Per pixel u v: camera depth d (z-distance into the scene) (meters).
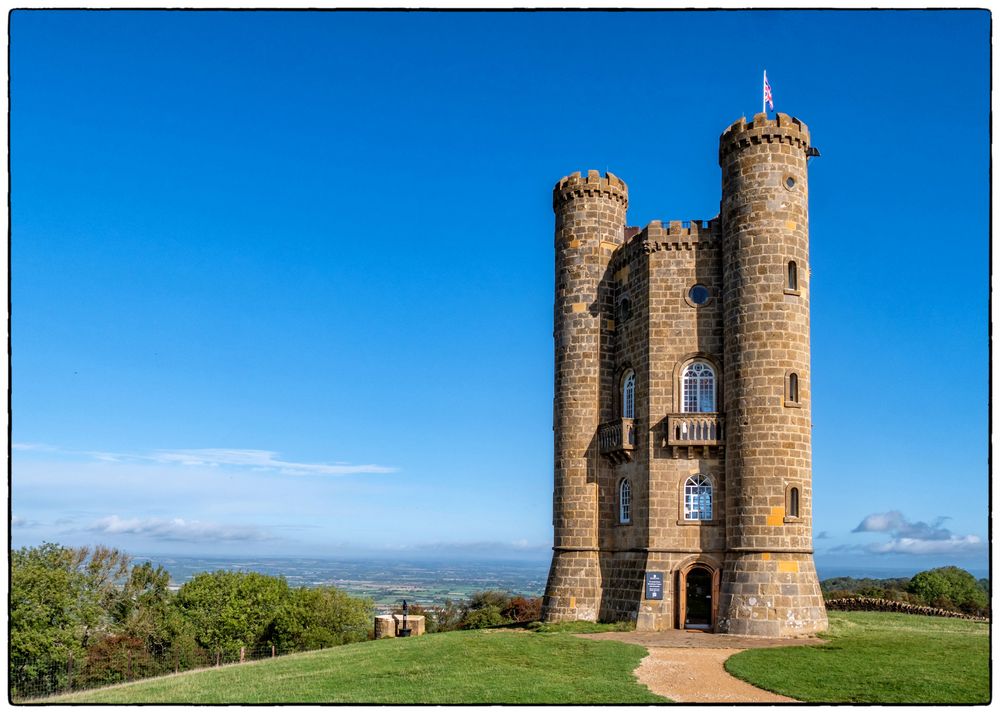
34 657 68.44
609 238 54.88
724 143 48.00
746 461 44.84
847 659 35.78
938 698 29.25
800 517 44.38
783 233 45.78
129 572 88.62
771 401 44.66
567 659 36.31
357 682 33.00
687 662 36.00
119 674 74.06
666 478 47.62
